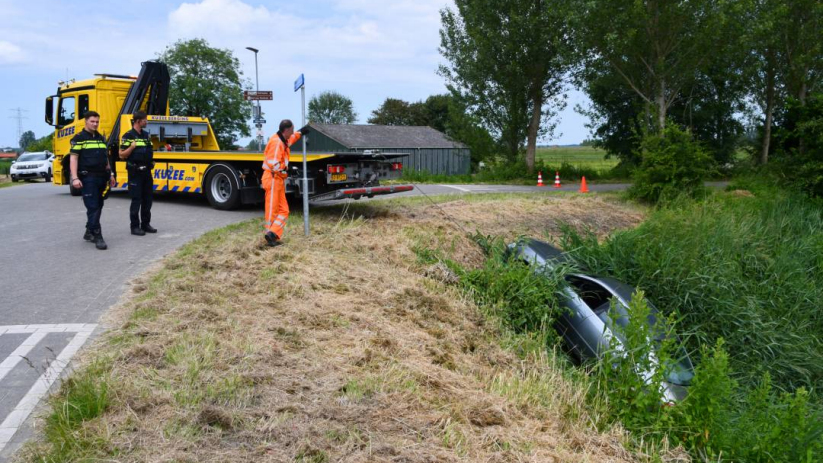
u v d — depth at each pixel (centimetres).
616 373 575
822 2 3058
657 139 1831
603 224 1509
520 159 3181
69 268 708
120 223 1015
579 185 2748
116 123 1400
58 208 1229
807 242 1393
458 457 372
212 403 385
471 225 1235
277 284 656
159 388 396
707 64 2619
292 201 1299
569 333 718
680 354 639
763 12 2502
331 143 4319
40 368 430
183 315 534
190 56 4641
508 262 839
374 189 1071
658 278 979
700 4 2381
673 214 1280
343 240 891
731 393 578
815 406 748
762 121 3556
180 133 1422
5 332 501
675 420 523
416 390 453
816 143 1883
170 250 798
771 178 2011
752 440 511
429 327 627
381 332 566
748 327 934
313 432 368
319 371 455
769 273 1179
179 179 1242
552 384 551
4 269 706
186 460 326
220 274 674
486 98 3161
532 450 409
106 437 338
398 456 358
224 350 464
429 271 811
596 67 2775
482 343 632
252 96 2578
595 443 462
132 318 524
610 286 745
